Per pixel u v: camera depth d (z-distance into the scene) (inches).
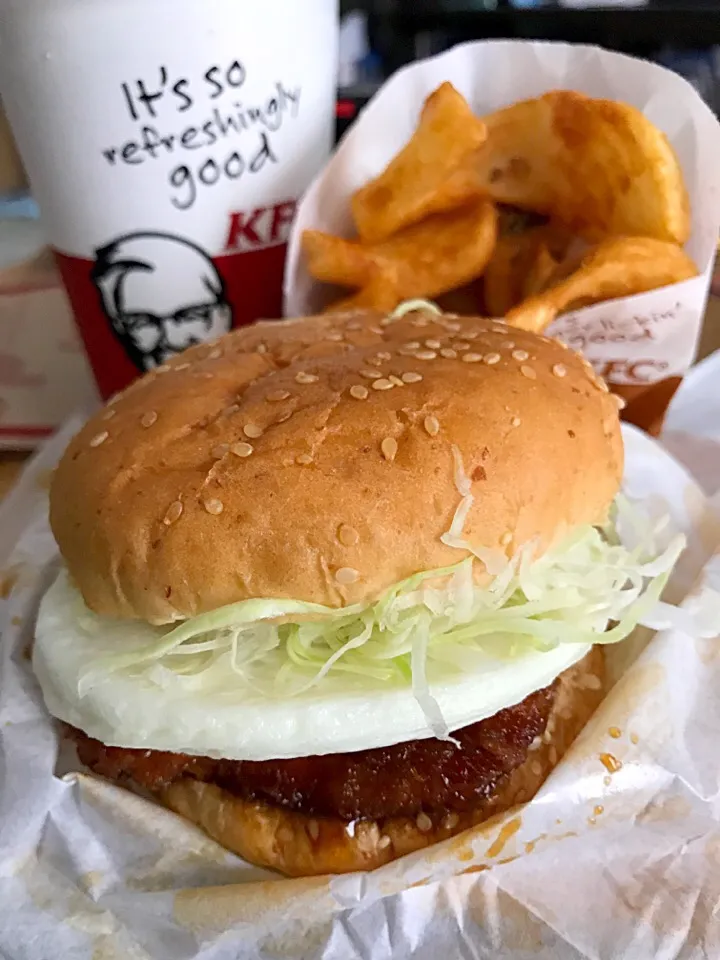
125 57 6.2
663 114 7.2
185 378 5.5
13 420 9.1
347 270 7.1
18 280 10.9
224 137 6.8
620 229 7.2
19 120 6.8
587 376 5.6
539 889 4.6
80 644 5.3
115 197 6.9
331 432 4.7
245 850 5.0
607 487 5.3
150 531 4.7
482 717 5.0
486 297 7.8
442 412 4.8
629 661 5.9
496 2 16.4
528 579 5.0
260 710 4.8
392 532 4.5
